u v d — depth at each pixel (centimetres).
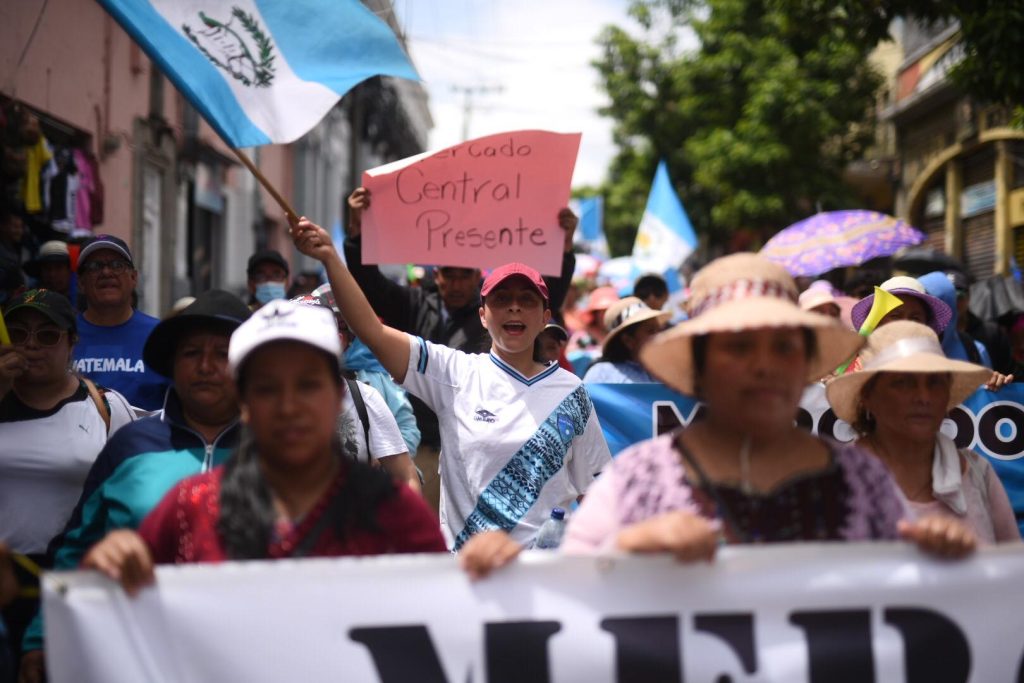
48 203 1000
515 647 251
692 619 251
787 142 2305
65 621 245
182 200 1634
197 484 267
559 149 490
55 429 409
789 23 1113
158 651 245
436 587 252
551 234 498
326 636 249
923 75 2197
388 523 261
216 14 432
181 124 1573
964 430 496
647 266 1254
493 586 253
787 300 249
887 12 1026
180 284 1591
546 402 436
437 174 489
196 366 323
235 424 331
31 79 1014
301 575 249
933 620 252
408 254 491
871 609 251
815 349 261
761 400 240
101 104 1216
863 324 538
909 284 532
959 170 2100
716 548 236
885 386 356
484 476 426
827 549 247
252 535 252
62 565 322
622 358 629
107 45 1230
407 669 250
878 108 2588
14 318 407
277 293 852
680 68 2564
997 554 256
